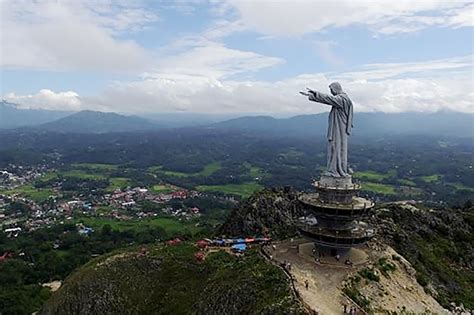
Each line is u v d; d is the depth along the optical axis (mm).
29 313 125688
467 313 76000
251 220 113062
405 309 66812
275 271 68375
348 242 73438
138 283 85438
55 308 86312
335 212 73562
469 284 92125
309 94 77562
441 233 113312
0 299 128750
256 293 65250
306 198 80250
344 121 78062
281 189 124562
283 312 58719
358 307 61719
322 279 67562
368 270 71688
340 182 77438
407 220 111500
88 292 85688
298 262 73500
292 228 105562
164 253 90625
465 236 113562
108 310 82812
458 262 103750
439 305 73250
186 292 79938
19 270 162500
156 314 78750
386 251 82500
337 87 78688
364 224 82062
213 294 70688
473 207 141625
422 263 92562
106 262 90688
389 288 70188
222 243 96125
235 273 73312
